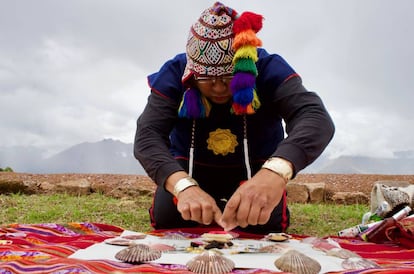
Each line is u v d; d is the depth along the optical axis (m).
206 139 1.35
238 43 1.03
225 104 1.26
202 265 0.77
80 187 3.43
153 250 0.86
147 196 3.29
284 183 0.92
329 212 2.43
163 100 1.27
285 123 1.20
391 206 1.67
